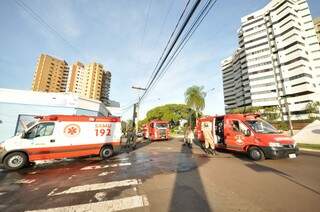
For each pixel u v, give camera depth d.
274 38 69.19
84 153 9.68
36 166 8.41
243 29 78.62
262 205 3.81
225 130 10.56
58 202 4.22
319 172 6.27
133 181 5.70
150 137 23.16
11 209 3.91
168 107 54.69
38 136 8.63
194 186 5.07
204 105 38.94
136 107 25.30
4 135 16.66
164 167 7.57
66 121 9.46
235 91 90.19
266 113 51.09
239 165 7.61
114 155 11.47
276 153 7.82
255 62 73.44
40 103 18.38
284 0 66.06
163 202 4.06
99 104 23.22
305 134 20.02
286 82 64.38
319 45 69.00
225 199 4.15
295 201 3.97
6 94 17.27
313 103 54.91
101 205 4.00
